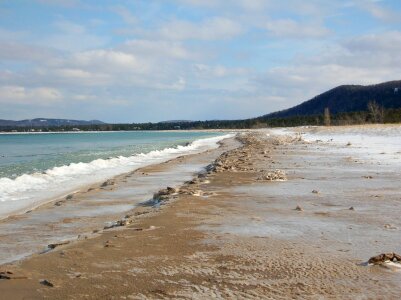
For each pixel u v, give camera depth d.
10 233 11.04
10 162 36.97
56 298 5.75
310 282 6.32
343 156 32.16
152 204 14.69
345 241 8.57
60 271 6.83
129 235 9.12
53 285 6.21
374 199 13.61
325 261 7.29
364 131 70.69
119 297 5.79
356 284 6.22
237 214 11.37
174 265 7.14
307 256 7.59
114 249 8.06
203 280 6.44
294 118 192.25
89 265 7.14
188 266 7.08
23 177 23.00
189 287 6.16
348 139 59.16
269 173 20.16
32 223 12.22
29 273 6.72
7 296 5.81
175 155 43.94
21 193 18.41
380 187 16.22
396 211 11.62
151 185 20.16
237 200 13.63
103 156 43.47
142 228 9.76
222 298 5.76
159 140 102.00
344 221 10.45
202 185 17.41
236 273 6.73
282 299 5.71
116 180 22.14
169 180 22.08
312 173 21.45
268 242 8.55
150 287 6.16
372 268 6.89
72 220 12.58
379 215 11.12
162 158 39.56
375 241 8.54
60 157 42.72
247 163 27.64
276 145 51.88
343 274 6.64
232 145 64.56
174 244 8.41
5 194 18.08
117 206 14.80
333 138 64.38
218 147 60.19
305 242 8.53
